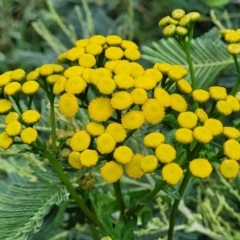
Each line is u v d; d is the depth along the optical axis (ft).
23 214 0.92
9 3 2.34
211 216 1.37
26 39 2.42
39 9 2.41
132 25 1.87
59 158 1.06
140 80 0.92
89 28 1.86
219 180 1.47
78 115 1.37
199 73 1.34
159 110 0.91
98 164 1.05
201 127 0.89
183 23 1.06
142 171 0.88
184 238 1.43
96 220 1.07
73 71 0.96
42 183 1.01
